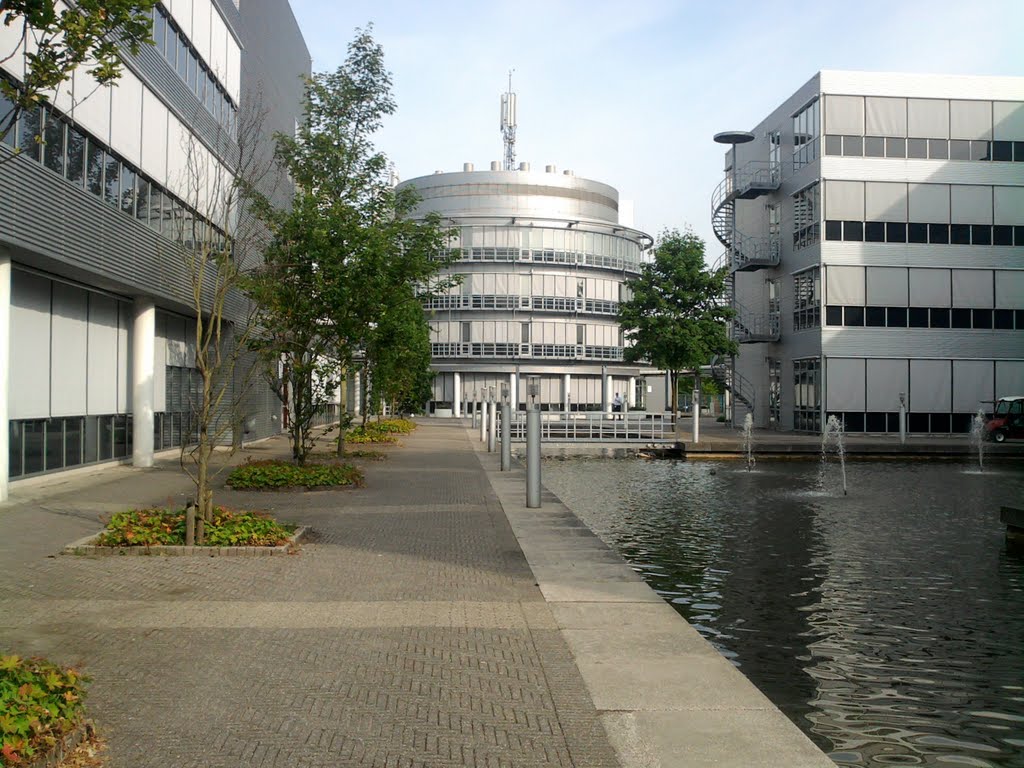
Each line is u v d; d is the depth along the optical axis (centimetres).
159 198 2220
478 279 7112
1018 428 3759
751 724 529
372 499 1677
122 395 2264
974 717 663
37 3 545
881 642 862
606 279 7356
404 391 3975
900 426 3897
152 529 1104
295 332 1978
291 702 554
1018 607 1005
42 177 1548
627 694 579
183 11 2375
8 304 1516
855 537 1505
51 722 454
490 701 563
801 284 4472
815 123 4278
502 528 1316
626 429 3884
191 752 473
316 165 2359
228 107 2923
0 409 1511
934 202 4241
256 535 1100
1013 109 4266
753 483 2480
